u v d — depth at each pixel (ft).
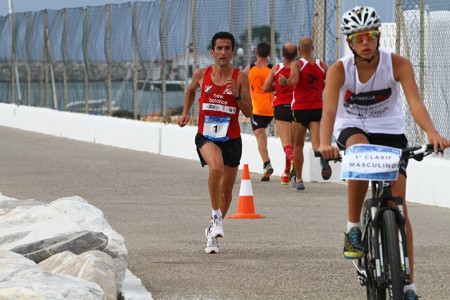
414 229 56.44
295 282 40.98
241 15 92.07
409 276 29.86
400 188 31.76
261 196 72.43
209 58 99.35
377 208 31.09
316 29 82.69
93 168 91.91
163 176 85.30
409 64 32.22
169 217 61.16
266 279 41.65
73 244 37.37
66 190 74.95
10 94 160.35
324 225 57.82
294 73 72.38
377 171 30.25
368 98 32.60
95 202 68.28
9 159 100.58
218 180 47.70
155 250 49.14
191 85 50.47
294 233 54.75
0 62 163.12
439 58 68.59
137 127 114.42
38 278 29.25
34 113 146.61
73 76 132.87
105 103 124.36
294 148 75.15
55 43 137.80
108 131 121.90
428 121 31.37
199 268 44.19
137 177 84.33
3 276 30.19
